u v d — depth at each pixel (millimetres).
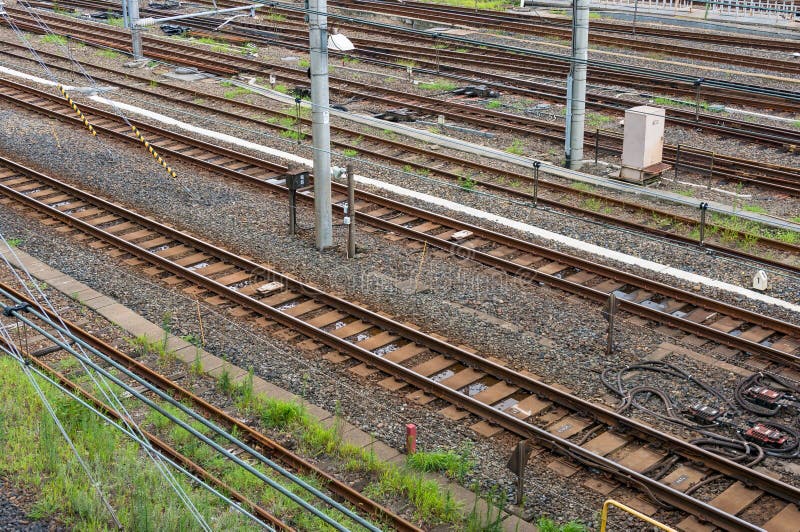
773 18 39094
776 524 10961
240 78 32062
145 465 11773
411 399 13703
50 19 41562
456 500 11438
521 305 16484
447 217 20141
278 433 12789
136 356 14820
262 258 18484
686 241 18953
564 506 11398
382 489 11562
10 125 27203
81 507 10750
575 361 14625
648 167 21953
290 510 11125
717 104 28391
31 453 11867
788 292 16828
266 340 15391
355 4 43344
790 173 22484
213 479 11523
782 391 13828
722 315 16109
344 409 13445
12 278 17562
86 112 28359
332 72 33156
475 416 13281
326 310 16453
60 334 15445
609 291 17031
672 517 11156
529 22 39719
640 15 41562
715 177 22719
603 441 12633
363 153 24641
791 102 27969
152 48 35812
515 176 22469
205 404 13219
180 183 22562
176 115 28109
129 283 17469
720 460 11891
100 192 22062
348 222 18141
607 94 29828
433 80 31766
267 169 23500
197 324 15922
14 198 21641
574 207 20500
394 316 16156
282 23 40500
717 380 14102
